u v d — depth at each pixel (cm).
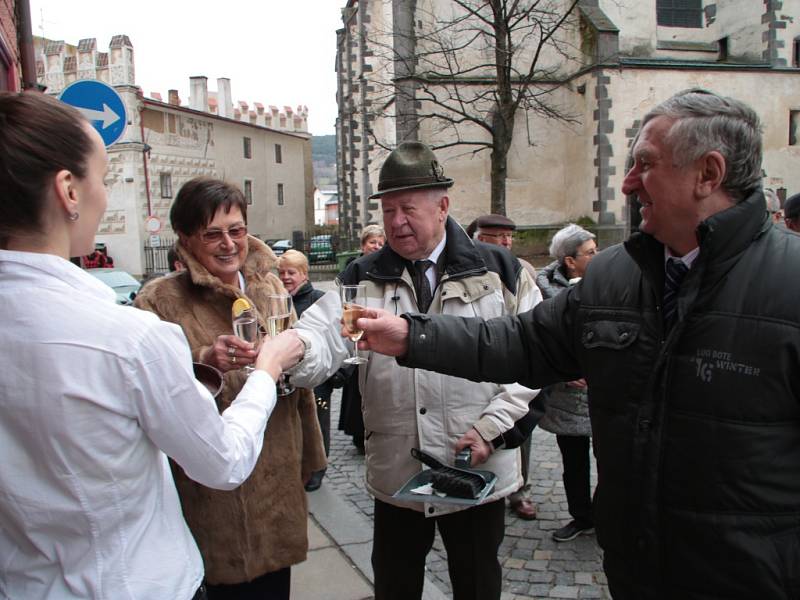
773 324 145
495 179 1706
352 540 410
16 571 132
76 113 136
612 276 180
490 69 2162
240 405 164
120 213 2959
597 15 2141
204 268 229
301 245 3056
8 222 128
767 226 156
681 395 154
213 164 3597
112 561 132
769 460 145
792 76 2234
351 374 307
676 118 155
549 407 401
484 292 253
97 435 128
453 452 250
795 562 146
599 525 176
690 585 154
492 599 258
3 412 127
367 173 2375
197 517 220
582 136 2186
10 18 924
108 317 131
